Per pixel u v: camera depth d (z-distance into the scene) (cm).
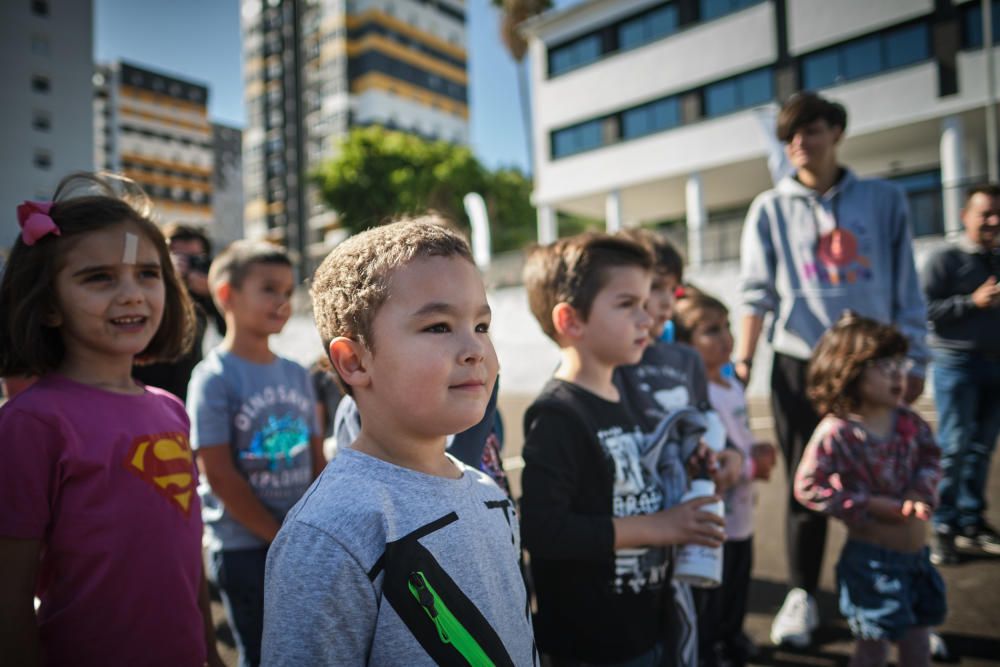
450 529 100
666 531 151
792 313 283
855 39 1521
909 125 1454
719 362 264
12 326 133
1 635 112
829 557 344
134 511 130
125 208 144
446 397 95
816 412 268
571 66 2039
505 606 104
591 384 173
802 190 284
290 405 225
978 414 345
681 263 228
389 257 98
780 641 252
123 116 6688
